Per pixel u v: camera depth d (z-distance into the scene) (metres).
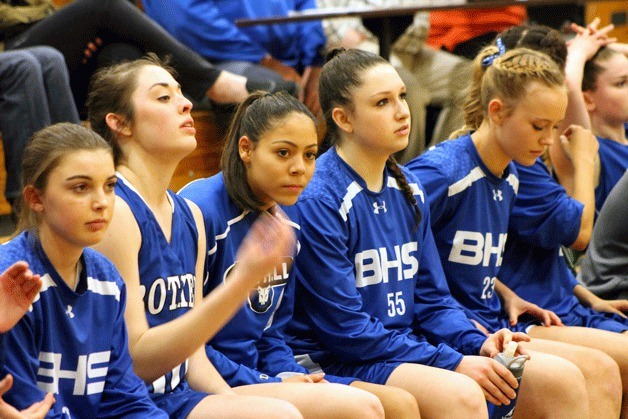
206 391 5.28
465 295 6.93
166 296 5.25
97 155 4.47
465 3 9.34
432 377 5.69
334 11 9.49
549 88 6.61
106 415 4.70
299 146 5.60
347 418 5.08
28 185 4.50
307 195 6.10
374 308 6.21
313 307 6.09
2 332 4.18
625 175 7.76
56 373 4.51
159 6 10.53
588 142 8.07
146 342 4.81
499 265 7.11
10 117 8.00
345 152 6.29
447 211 6.85
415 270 6.45
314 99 11.20
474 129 7.23
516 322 7.09
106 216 4.50
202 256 5.58
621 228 7.74
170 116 5.28
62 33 9.10
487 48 7.27
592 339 6.88
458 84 11.20
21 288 4.17
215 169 9.91
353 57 6.23
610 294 7.81
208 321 4.56
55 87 8.28
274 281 5.84
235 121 5.82
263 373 5.68
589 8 15.41
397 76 6.16
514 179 7.18
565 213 7.29
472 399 5.55
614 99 8.95
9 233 8.35
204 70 9.42
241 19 10.21
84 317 4.62
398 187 6.44
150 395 5.09
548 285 7.43
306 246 6.04
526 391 6.17
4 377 4.27
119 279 4.83
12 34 9.36
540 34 7.82
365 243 6.18
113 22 9.14
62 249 4.53
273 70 10.45
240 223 5.81
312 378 5.48
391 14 9.22
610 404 6.46
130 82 5.31
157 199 5.34
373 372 5.93
